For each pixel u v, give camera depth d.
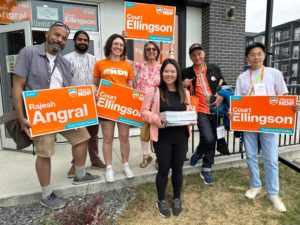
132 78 3.00
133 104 2.87
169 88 2.38
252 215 2.49
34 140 2.40
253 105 2.59
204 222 2.39
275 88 2.58
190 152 3.93
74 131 2.62
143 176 3.10
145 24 3.20
